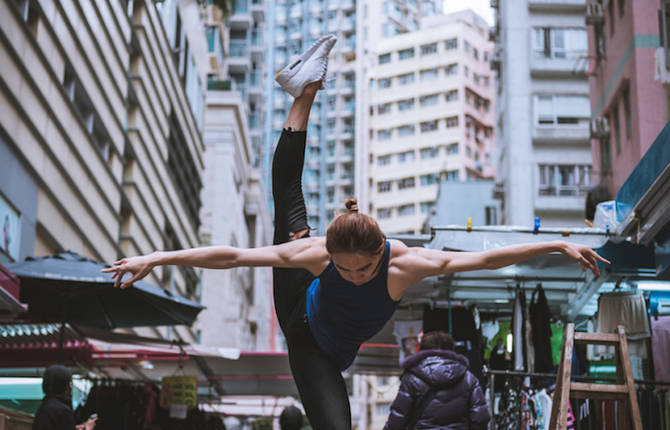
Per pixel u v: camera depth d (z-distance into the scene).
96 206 18.05
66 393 6.21
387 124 92.38
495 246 8.38
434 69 91.38
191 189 31.17
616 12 20.97
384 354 14.63
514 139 35.16
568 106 35.31
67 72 15.85
